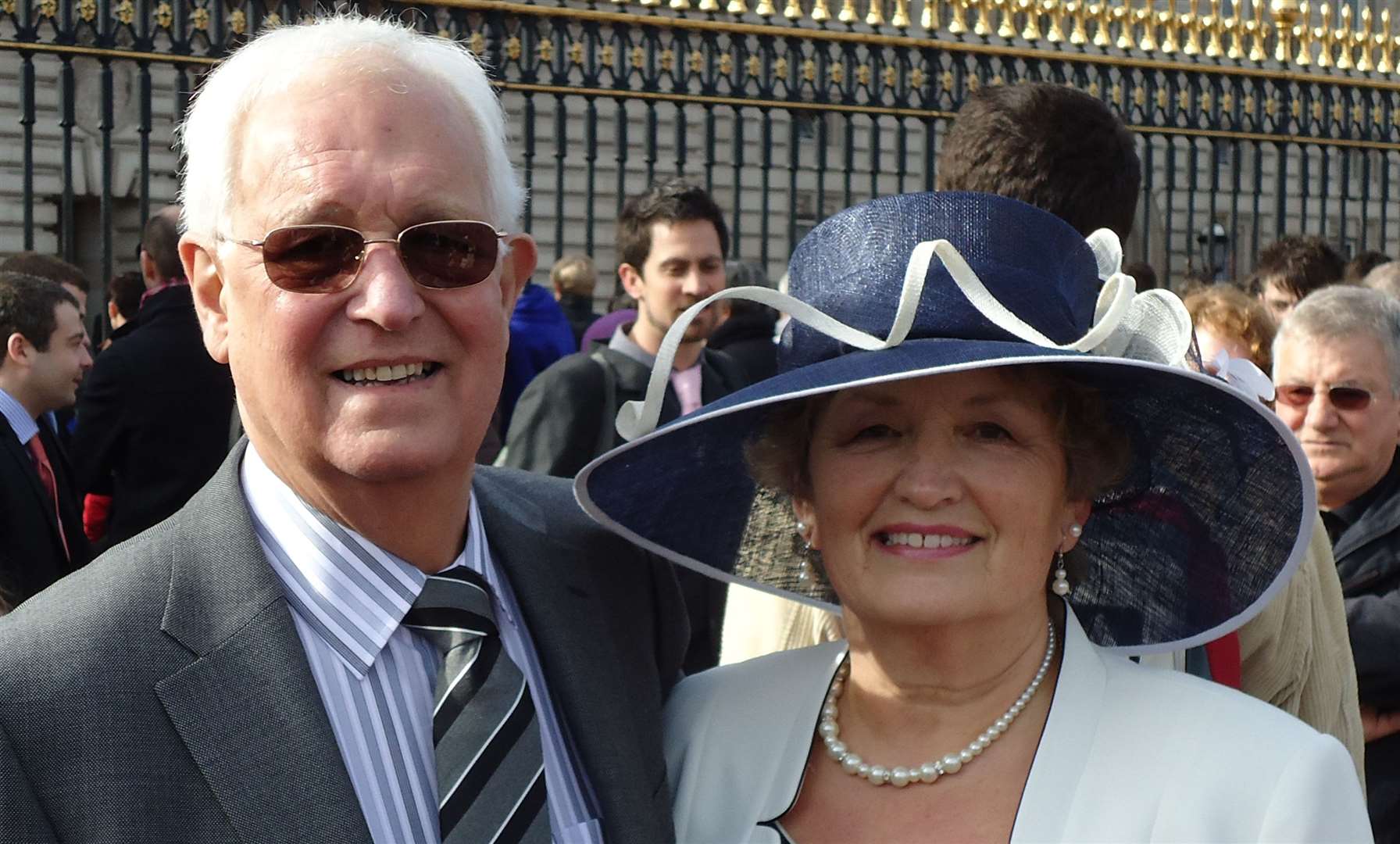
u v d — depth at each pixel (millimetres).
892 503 1979
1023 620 2037
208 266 1938
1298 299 6816
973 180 2695
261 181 1828
